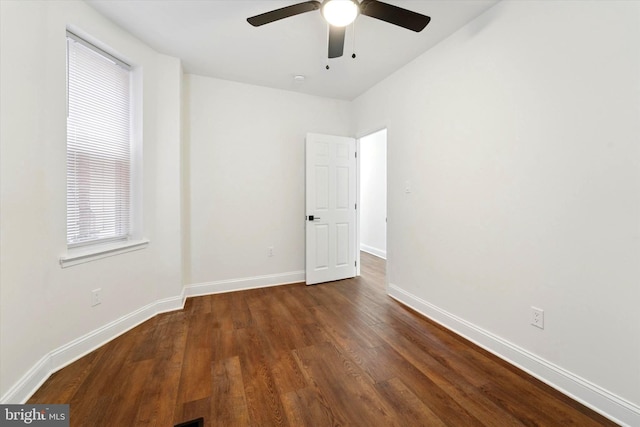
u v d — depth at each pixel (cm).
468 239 215
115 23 217
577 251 150
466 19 207
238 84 325
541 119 165
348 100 384
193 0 192
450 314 233
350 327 235
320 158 356
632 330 131
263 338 216
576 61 148
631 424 130
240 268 332
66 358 180
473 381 165
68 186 197
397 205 297
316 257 356
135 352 195
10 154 143
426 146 256
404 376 169
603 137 139
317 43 244
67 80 194
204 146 312
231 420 135
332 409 142
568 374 154
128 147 245
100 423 133
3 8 139
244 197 331
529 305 173
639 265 128
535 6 166
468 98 212
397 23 169
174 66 268
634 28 128
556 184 158
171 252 270
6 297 139
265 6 198
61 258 179
